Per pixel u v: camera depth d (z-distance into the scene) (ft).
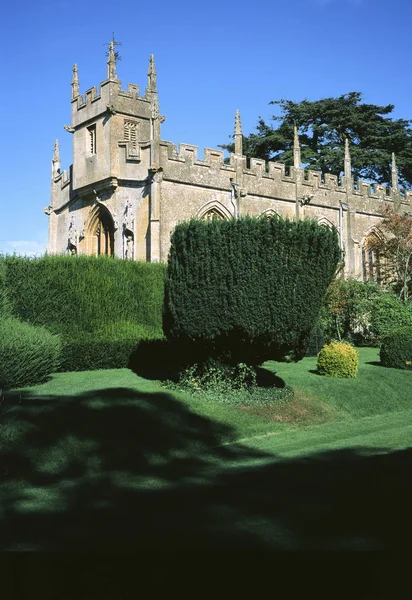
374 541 20.56
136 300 69.36
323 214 122.93
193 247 47.57
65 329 62.18
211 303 46.80
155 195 96.32
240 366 49.75
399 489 26.71
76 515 24.47
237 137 108.58
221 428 41.14
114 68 105.29
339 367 61.36
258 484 28.43
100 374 56.03
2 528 22.88
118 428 37.27
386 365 72.13
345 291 103.30
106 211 107.86
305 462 33.17
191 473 31.78
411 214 141.69
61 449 33.50
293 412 48.01
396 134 182.29
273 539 20.84
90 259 66.85
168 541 20.93
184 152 100.42
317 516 23.13
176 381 51.85
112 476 31.42
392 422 49.42
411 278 123.34
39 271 62.34
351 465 31.96
